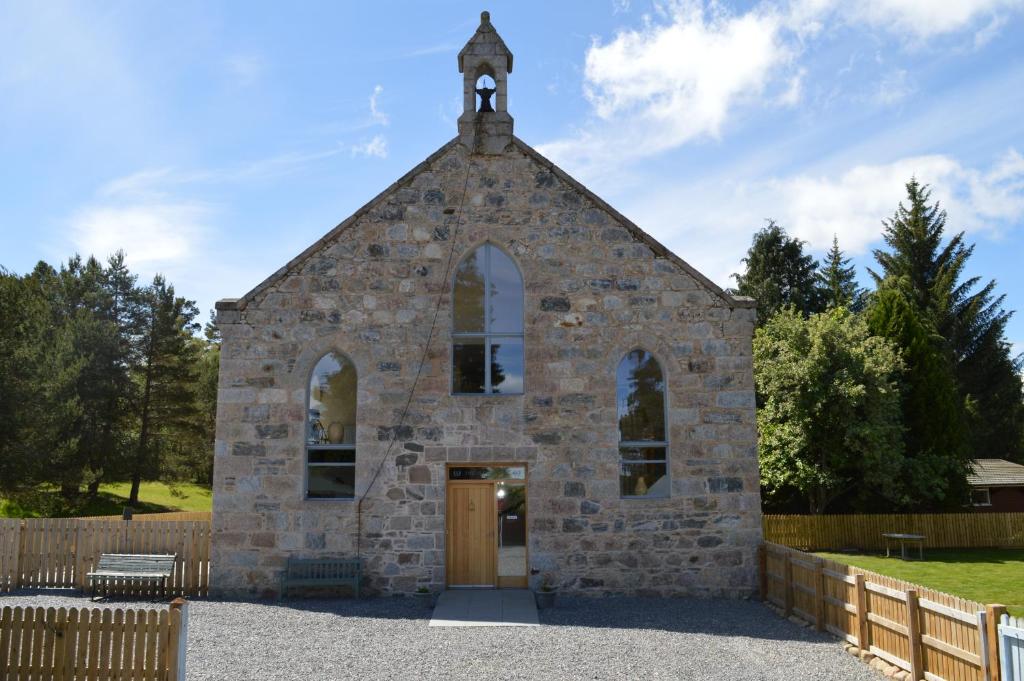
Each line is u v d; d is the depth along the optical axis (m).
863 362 29.09
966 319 45.22
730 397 16.52
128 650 8.47
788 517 28.53
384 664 10.62
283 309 16.50
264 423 16.11
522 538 16.20
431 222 16.92
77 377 36.81
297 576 15.53
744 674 10.25
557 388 16.42
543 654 11.24
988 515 28.91
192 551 16.12
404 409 16.25
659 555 15.98
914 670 9.83
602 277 16.86
